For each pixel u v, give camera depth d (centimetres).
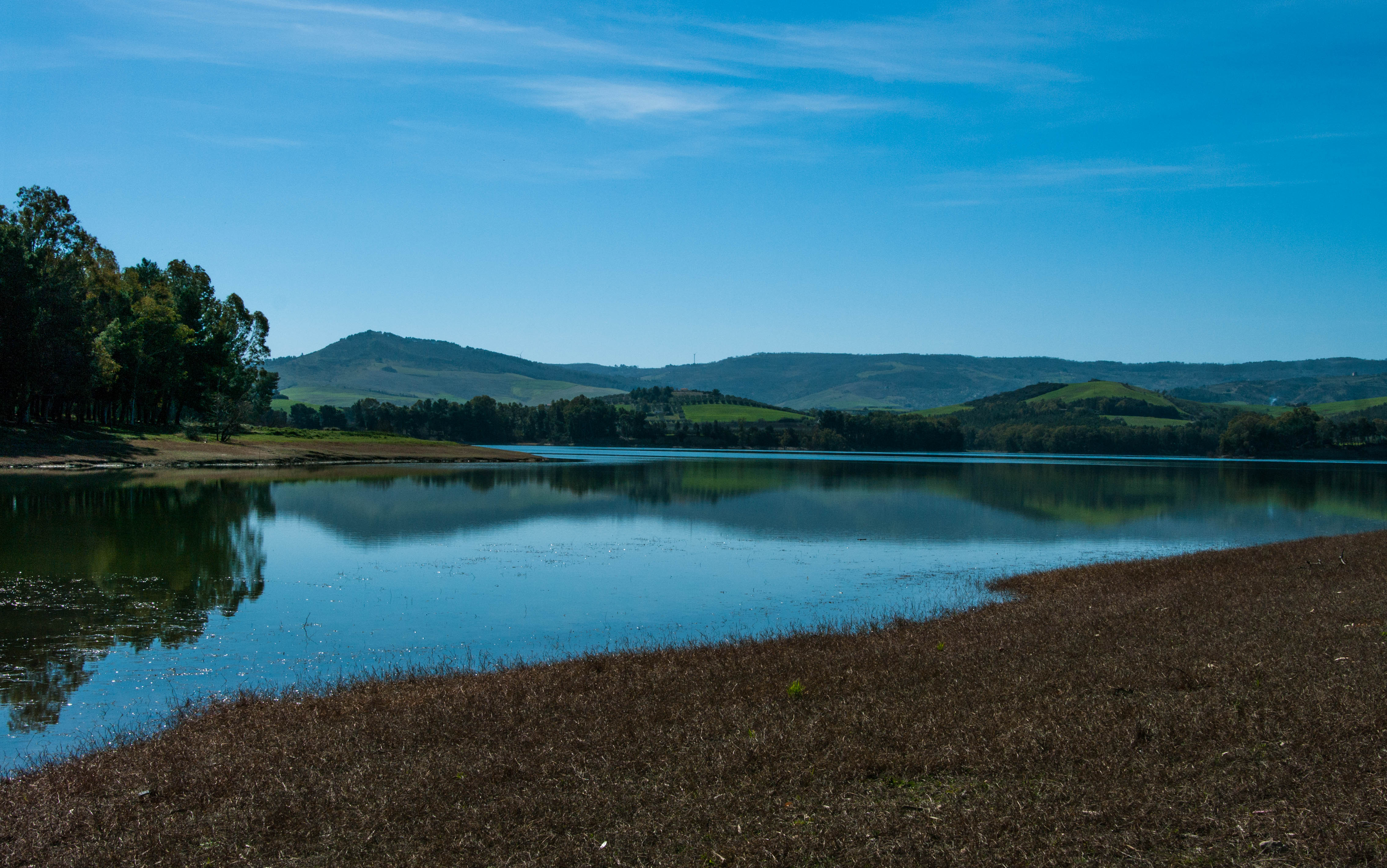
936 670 1530
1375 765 954
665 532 4475
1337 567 2733
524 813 952
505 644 2172
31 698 1681
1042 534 4644
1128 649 1606
